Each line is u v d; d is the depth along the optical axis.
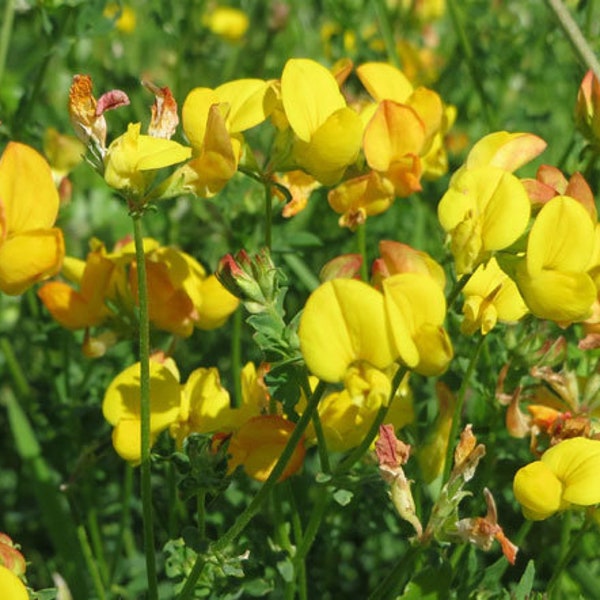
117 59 0.66
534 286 0.38
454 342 0.46
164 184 0.39
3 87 0.54
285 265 0.54
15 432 0.48
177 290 0.43
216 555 0.39
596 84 0.44
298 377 0.39
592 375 0.43
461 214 0.38
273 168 0.41
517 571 0.48
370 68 0.44
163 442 0.41
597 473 0.39
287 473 0.40
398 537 0.51
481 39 0.67
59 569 0.52
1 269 0.39
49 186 0.39
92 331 0.50
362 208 0.43
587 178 0.46
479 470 0.45
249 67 0.69
